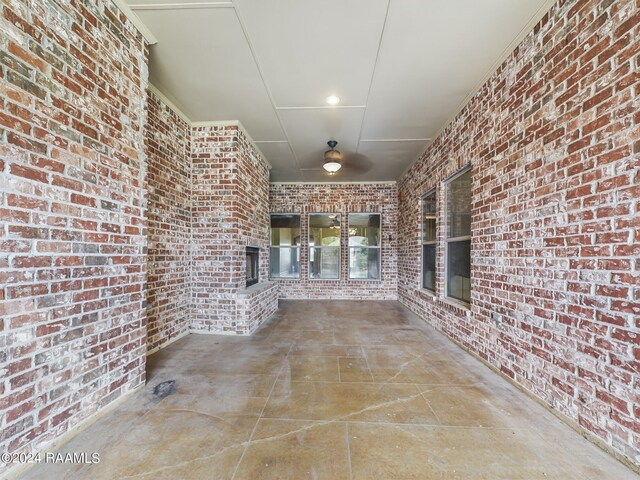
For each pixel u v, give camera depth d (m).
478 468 1.48
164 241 3.31
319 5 2.04
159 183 3.20
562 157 1.91
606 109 1.62
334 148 4.72
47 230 1.54
